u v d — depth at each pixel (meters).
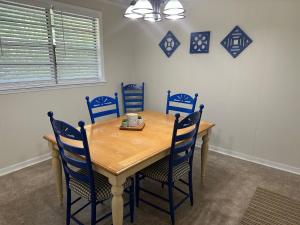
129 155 1.53
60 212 1.94
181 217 1.90
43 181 2.42
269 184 2.41
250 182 2.45
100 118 3.60
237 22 2.79
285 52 2.53
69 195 1.73
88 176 1.48
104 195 1.53
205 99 3.27
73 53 3.13
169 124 2.24
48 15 2.74
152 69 3.77
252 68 2.79
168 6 1.77
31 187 2.30
